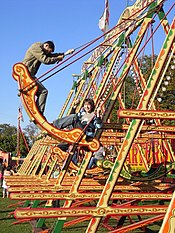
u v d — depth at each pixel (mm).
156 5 7395
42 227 9461
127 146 5547
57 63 7133
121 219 8977
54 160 11336
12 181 10727
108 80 10000
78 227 10008
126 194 6656
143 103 5418
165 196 6730
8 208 13766
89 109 7953
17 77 6523
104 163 7766
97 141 6789
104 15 11500
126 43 9305
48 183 10734
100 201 5559
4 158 35281
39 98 6887
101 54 11289
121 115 4840
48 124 6598
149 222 5930
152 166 10094
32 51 7047
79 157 10977
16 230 9406
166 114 4941
